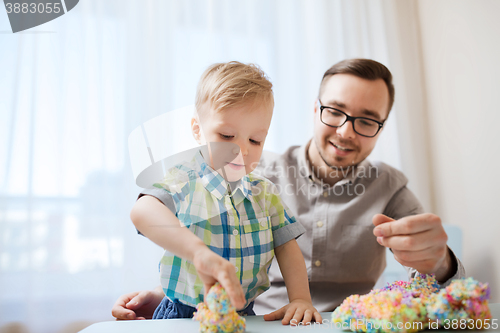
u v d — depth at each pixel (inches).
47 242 52.7
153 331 17.8
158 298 33.6
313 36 64.7
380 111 37.2
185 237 20.1
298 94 63.2
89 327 18.8
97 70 56.8
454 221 55.4
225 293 17.2
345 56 64.5
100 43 57.2
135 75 57.7
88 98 56.2
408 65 64.3
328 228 37.7
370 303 17.1
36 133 54.1
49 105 55.0
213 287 17.6
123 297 33.7
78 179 54.6
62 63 55.9
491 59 47.6
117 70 57.5
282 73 63.2
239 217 26.5
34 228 52.6
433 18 60.5
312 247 37.4
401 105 63.2
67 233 53.5
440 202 59.1
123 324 19.6
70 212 53.9
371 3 66.2
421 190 61.2
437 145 59.8
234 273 18.0
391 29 65.2
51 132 54.6
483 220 49.4
